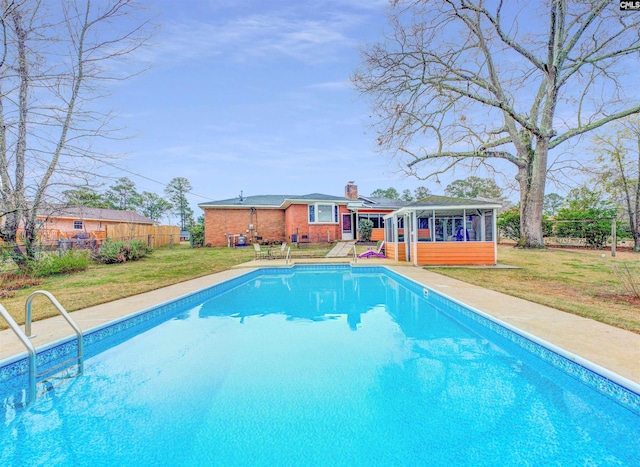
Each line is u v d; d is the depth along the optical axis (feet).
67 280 31.24
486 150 54.70
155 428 9.06
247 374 12.39
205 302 26.25
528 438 8.43
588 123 52.29
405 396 10.57
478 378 11.92
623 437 8.49
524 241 57.41
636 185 56.65
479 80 48.24
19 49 30.04
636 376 9.63
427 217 52.47
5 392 11.33
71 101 32.58
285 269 43.24
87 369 13.01
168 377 12.23
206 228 81.56
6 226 33.71
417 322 19.66
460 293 23.04
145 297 23.17
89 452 8.17
